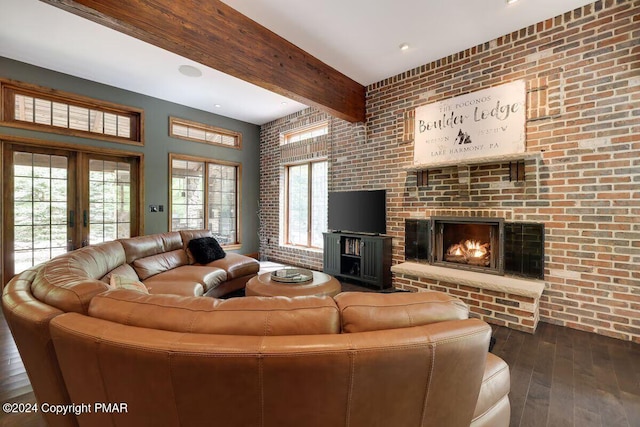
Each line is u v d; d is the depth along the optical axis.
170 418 0.83
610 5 2.39
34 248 3.66
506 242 2.95
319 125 5.08
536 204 2.77
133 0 2.00
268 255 5.98
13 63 3.39
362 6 2.51
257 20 2.72
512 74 2.88
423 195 3.59
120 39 2.99
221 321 0.90
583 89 2.52
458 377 0.91
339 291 2.78
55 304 1.05
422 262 3.58
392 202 3.90
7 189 3.46
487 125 3.03
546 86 2.69
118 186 4.38
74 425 1.05
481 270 3.10
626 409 1.57
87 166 4.07
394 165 3.86
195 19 2.33
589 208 2.50
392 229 3.90
